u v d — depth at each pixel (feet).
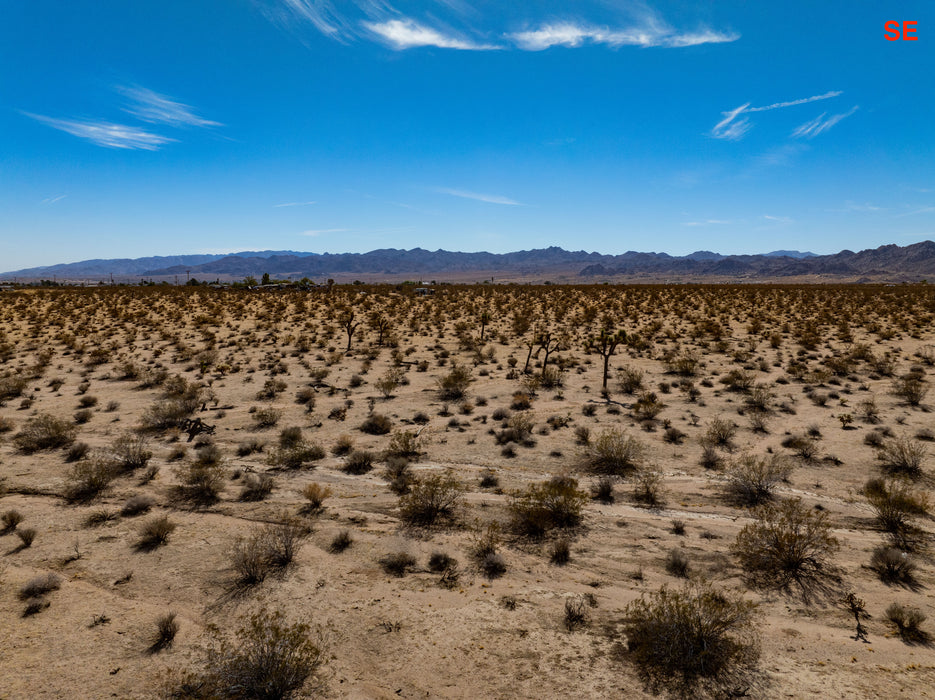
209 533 39.52
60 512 42.88
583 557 36.50
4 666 25.52
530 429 65.62
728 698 23.34
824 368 99.45
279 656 24.59
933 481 47.50
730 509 43.88
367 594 32.07
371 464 55.26
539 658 26.40
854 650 26.25
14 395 81.56
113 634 28.09
